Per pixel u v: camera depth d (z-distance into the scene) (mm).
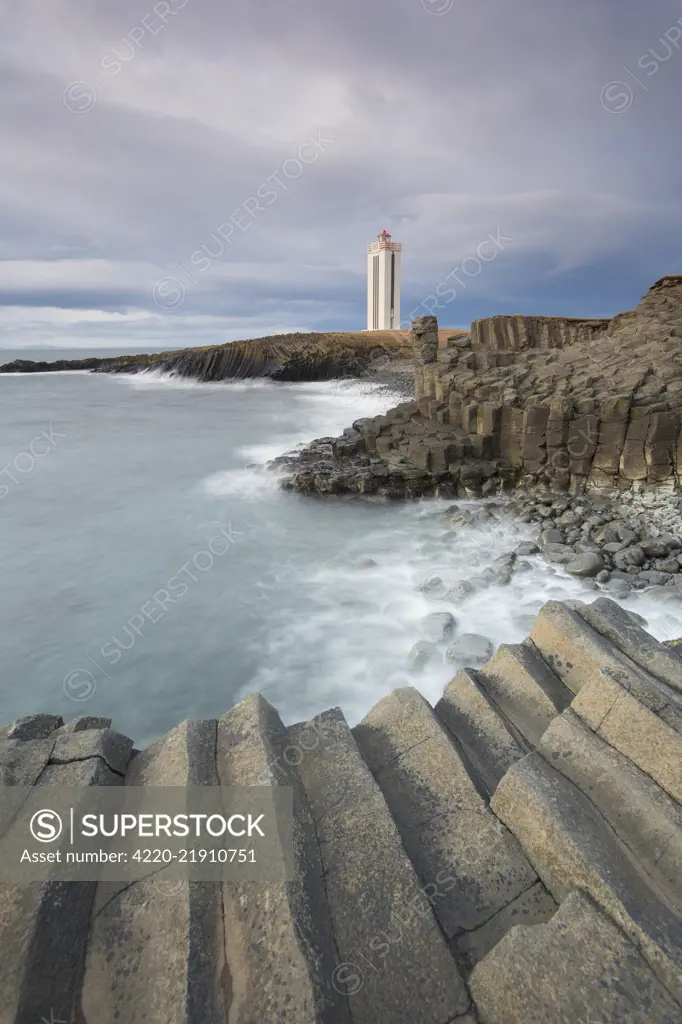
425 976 2568
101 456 21469
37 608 9578
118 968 2600
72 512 14648
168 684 7504
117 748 3811
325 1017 2363
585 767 3180
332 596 9766
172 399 42500
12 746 3688
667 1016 2150
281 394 45906
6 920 2605
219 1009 2400
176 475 18375
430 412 19156
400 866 2984
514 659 4184
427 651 7543
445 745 3662
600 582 9727
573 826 2836
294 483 16125
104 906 2842
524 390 15984
